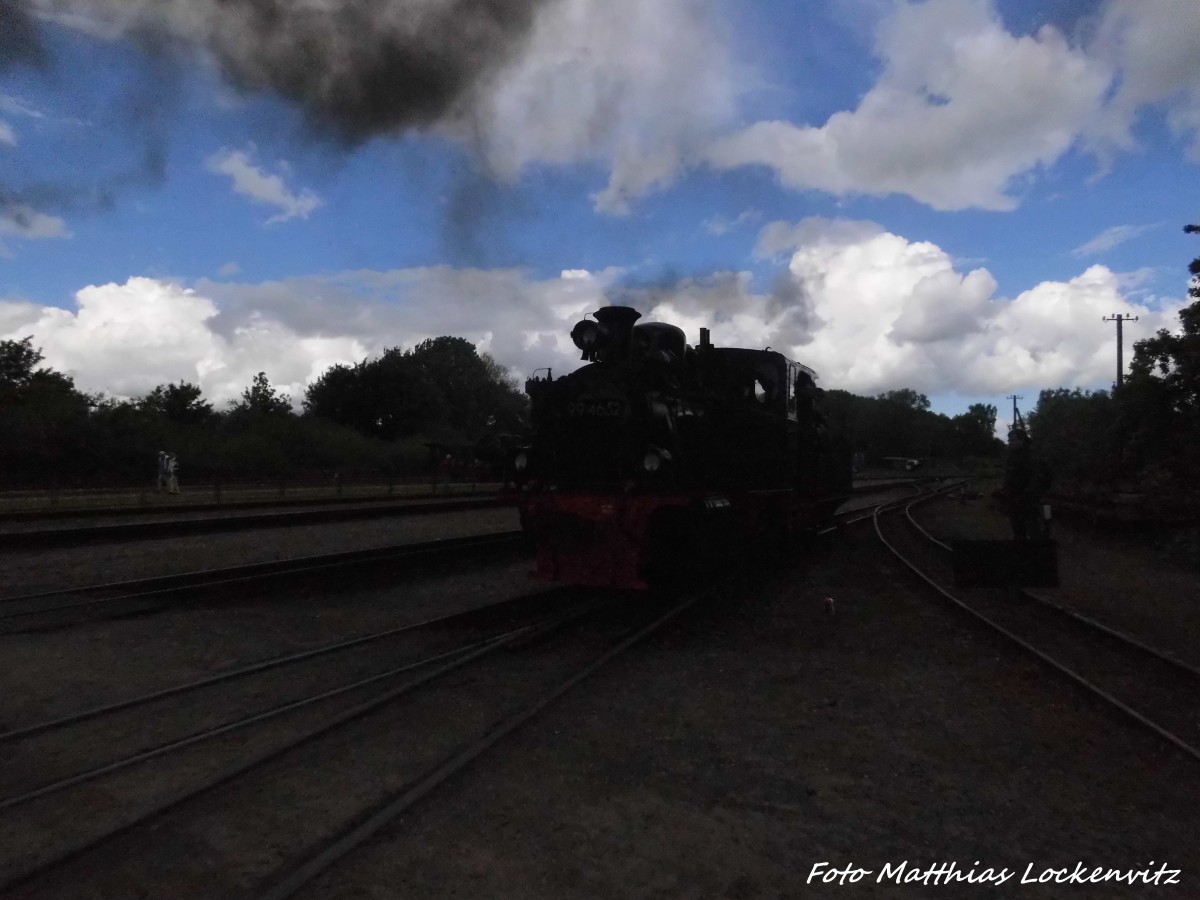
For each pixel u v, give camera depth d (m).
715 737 5.58
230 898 3.46
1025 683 7.04
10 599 9.77
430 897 3.48
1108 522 20.53
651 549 9.71
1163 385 18.75
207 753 5.09
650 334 10.84
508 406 80.56
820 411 17.02
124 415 39.62
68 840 3.95
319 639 8.31
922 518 27.33
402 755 5.11
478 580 12.30
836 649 8.23
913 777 4.96
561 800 4.48
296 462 46.16
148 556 14.08
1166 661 7.62
